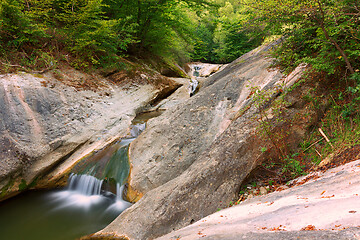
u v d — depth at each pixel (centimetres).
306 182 359
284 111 504
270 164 452
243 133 501
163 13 1248
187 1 1186
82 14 893
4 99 614
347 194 220
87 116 774
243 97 666
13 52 754
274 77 647
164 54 1579
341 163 366
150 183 573
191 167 505
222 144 505
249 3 492
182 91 1200
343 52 441
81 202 612
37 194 634
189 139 631
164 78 1191
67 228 515
